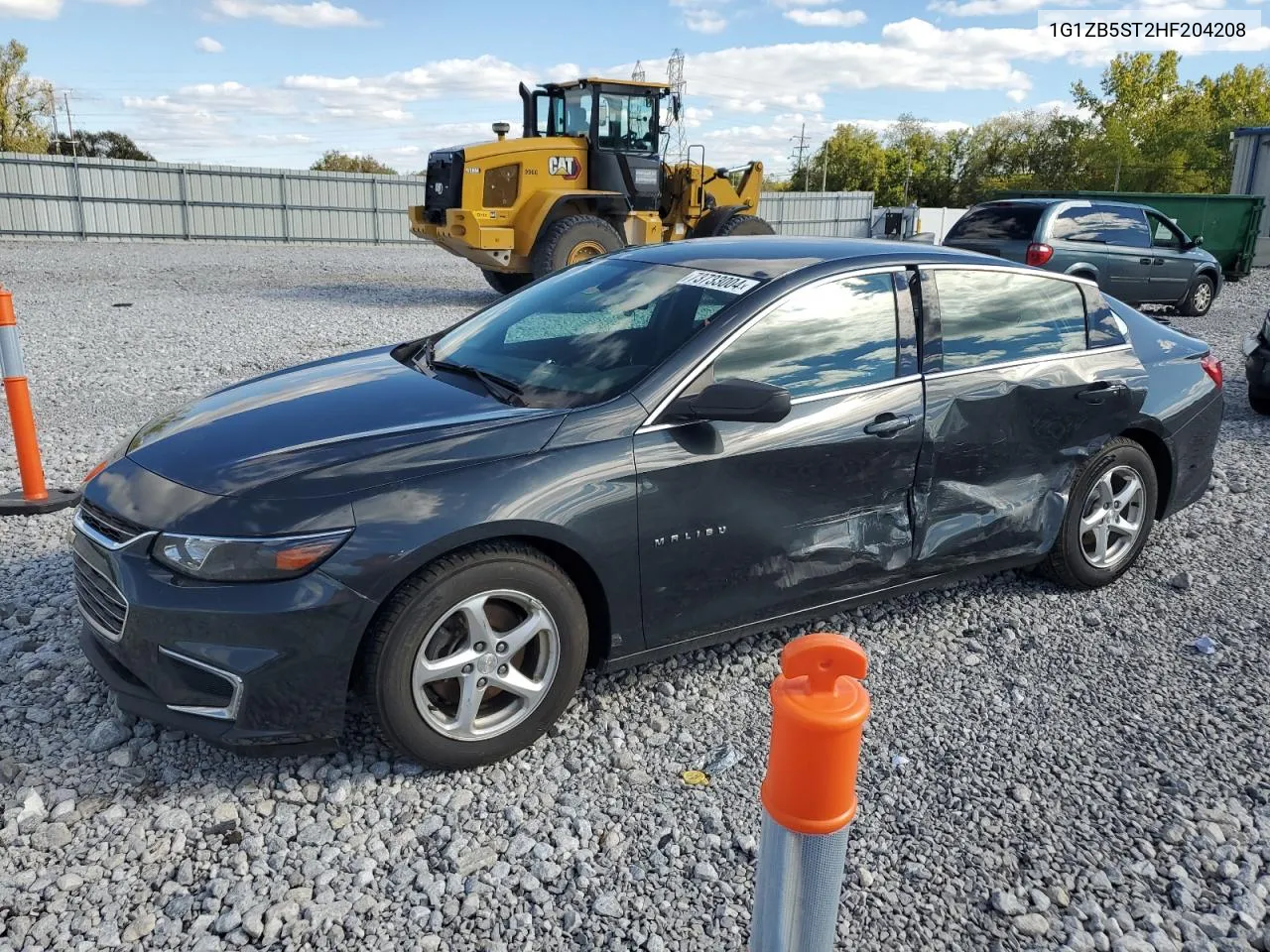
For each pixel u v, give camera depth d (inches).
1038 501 160.7
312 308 527.2
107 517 114.3
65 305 514.3
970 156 3120.1
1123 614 168.2
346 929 95.0
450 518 108.3
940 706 138.1
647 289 147.0
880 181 3221.0
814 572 138.4
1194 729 133.7
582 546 116.3
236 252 954.7
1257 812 116.4
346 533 105.4
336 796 113.3
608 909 98.0
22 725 126.2
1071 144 2728.8
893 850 108.3
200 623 104.3
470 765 118.1
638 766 122.3
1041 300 163.3
